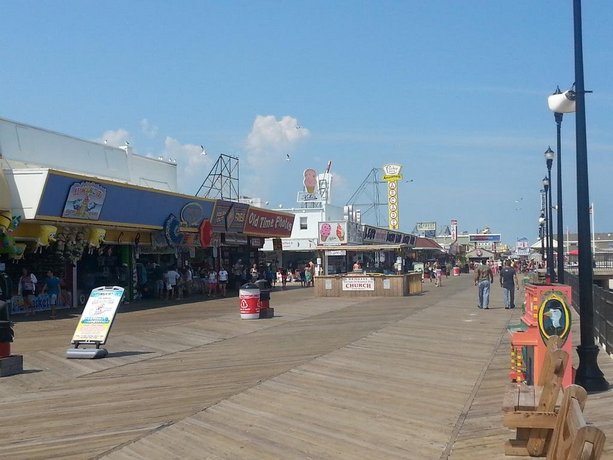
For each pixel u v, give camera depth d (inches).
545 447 287.0
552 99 464.8
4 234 950.4
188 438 328.8
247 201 2282.2
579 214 431.8
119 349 642.8
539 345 374.9
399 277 1362.0
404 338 680.4
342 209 2849.4
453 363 530.6
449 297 1337.4
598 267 2534.5
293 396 415.8
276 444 316.8
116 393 438.6
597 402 382.6
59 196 981.8
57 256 1114.7
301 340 680.4
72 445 320.5
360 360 545.3
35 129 1093.8
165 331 786.2
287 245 2551.7
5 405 409.4
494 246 5438.0
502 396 411.2
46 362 566.3
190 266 1551.4
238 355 591.2
